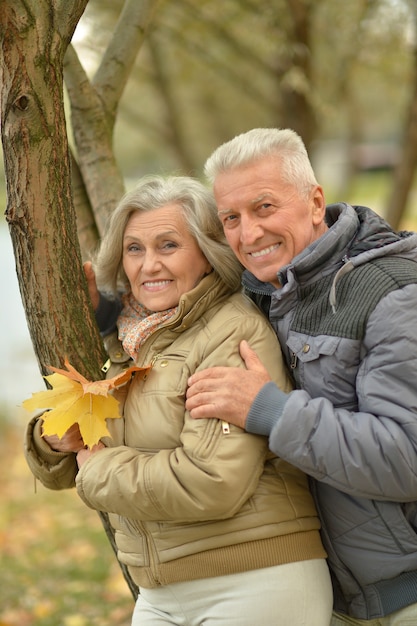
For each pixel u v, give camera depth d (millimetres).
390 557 1935
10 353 9539
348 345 1864
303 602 1925
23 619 3934
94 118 2785
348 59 5965
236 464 1863
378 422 1801
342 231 1961
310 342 1941
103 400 2043
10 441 7496
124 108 7598
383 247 1933
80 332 2232
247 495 1890
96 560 4723
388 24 5605
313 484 2041
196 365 2029
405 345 1800
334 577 2107
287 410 1834
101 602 4078
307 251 1967
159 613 2090
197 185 2223
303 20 4938
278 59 5457
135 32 2828
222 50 6391
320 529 2059
